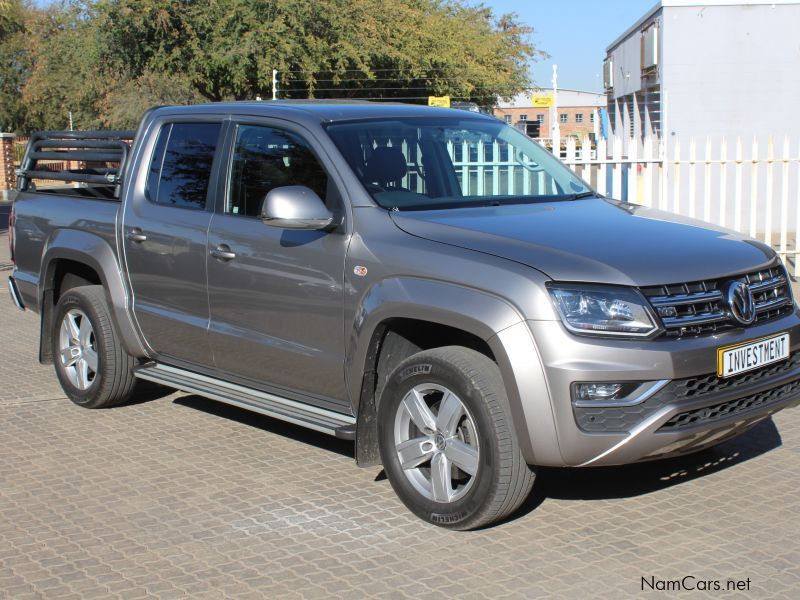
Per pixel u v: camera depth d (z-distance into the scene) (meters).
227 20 23.75
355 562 4.20
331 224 4.88
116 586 4.02
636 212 5.16
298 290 5.00
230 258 5.36
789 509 4.66
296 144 5.24
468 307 4.23
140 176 6.13
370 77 24.83
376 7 26.05
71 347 6.66
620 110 25.66
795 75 18.23
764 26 18.22
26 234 6.99
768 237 11.31
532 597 3.84
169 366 6.16
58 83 29.52
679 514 4.64
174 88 24.62
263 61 23.28
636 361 4.03
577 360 4.02
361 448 4.78
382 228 4.72
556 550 4.27
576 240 4.42
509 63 32.94
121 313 6.16
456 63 28.23
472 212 4.90
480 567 4.12
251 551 4.34
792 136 18.27
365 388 4.72
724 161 11.22
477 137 5.64
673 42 18.42
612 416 4.06
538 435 4.09
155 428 6.20
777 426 5.99
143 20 23.89
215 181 5.62
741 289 4.37
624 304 4.07
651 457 4.20
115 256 6.20
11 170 33.56
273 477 5.27
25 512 4.84
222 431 6.12
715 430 4.23
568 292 4.08
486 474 4.23
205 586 4.00
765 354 4.42
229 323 5.46
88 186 7.55
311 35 24.28
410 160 5.22
